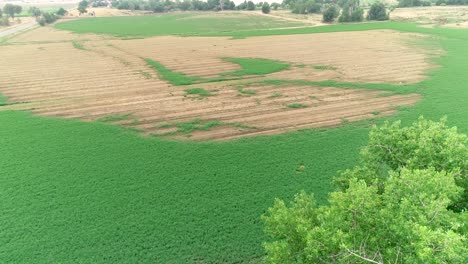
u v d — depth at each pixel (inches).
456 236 442.6
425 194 533.3
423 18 5226.4
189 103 2092.8
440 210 498.0
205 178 1338.6
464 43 3427.7
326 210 666.2
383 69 2691.9
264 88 2329.0
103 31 4933.6
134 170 1395.2
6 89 2384.4
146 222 1115.3
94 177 1347.2
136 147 1574.8
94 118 1894.7
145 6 7775.6
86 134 1701.5
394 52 3203.7
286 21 5757.9
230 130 1739.7
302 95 2190.0
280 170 1385.3
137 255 995.3
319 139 1624.0
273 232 759.7
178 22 5846.5
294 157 1476.4
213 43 3850.9
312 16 6264.8
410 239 495.2
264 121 1836.9
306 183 1300.4
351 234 557.0
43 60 3201.3
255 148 1557.6
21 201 1206.3
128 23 5782.5
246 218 1130.0
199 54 3302.2
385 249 544.1
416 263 473.7
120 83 2482.8
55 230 1082.1
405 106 1955.0
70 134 1700.3
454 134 685.9
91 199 1220.5
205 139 1651.1
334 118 1854.1
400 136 786.8
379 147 805.9
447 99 2023.9
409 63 2824.8
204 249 1014.4
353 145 1558.8
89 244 1031.6
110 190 1269.7
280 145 1578.5
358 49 3373.5
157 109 2009.1
